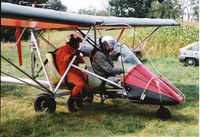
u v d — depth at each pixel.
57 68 4.83
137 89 4.36
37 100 4.86
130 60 4.75
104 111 5.07
